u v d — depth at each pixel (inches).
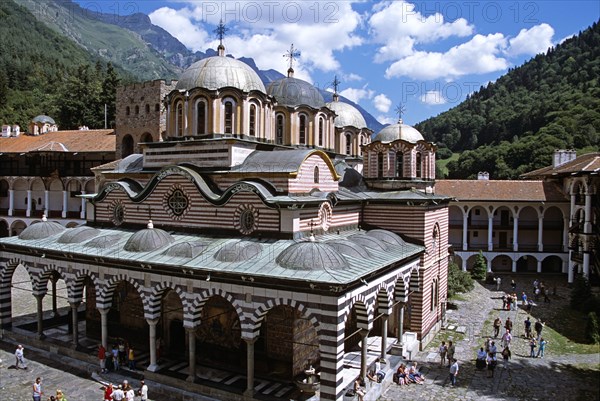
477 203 2527.1
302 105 1523.1
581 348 1397.6
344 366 1139.3
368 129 1950.1
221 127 1254.9
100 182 2444.6
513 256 2529.5
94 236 1293.1
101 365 1133.1
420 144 1528.1
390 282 1120.8
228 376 1078.4
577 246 2290.8
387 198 1419.8
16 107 5123.0
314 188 1231.5
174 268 1016.9
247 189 1120.8
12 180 3011.8
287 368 1056.2
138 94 2578.7
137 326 1288.1
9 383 1089.4
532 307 1882.4
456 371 1121.4
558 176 2532.0
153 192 1275.8
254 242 1085.8
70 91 4037.9
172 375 1067.9
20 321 1496.1
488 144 4921.3
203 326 1167.6
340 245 1053.2
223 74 1294.3
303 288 885.2
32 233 1364.4
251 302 943.7
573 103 4195.4
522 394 1069.8
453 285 2005.4
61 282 2213.3
